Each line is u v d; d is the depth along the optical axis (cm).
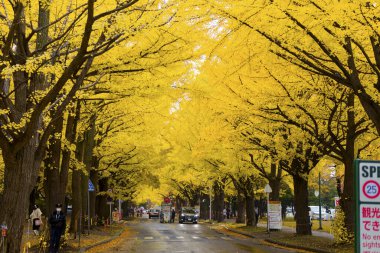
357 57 1334
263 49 1244
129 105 1781
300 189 2525
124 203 7306
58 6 1114
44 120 1044
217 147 2642
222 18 1135
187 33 1192
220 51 1311
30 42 1241
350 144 1847
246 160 2909
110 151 3128
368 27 1013
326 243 2038
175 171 4978
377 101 1371
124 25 968
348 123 1827
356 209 529
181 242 2442
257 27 1114
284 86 1642
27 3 938
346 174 1859
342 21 1023
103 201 3725
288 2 1034
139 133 2766
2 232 958
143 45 1210
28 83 1116
